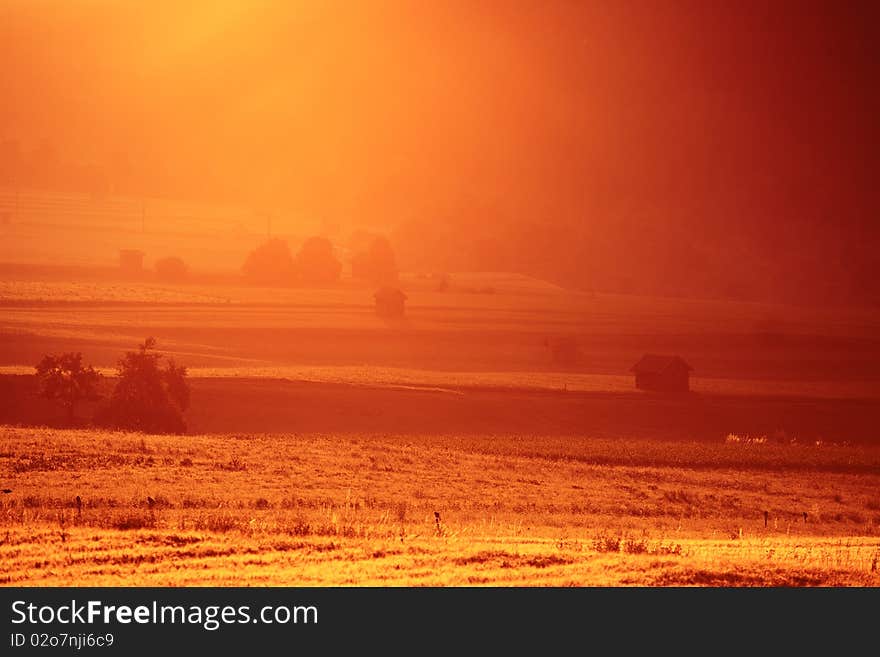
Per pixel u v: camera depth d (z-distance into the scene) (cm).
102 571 8362
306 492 15450
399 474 18262
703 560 9194
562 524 14375
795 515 17675
